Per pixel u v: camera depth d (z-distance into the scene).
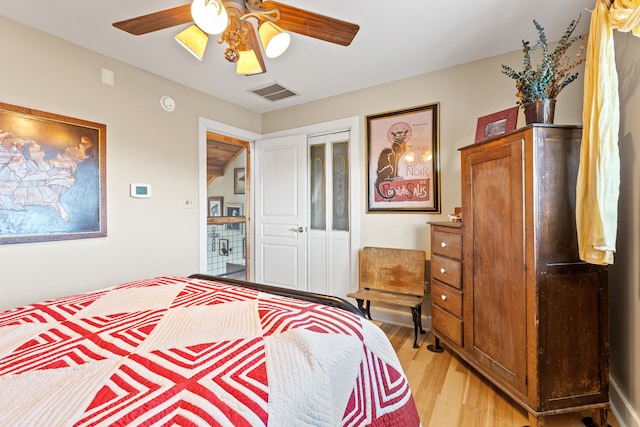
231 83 2.85
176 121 2.81
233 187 3.62
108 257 2.32
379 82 2.88
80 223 2.16
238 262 3.67
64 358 0.82
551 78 1.59
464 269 1.97
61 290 2.07
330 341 0.93
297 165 3.47
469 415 1.60
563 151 1.47
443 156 2.63
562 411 1.46
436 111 2.65
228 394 0.66
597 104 1.33
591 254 1.36
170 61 2.42
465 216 1.95
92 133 2.22
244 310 1.16
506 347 1.63
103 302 1.29
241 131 3.49
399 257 2.70
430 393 1.79
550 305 1.46
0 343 0.92
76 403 0.62
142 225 2.54
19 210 1.89
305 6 1.79
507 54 2.35
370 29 2.02
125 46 2.19
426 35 2.10
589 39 1.42
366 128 3.02
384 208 2.93
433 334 2.35
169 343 0.89
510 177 1.59
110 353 0.84
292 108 3.51
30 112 1.93
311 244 3.45
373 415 0.92
